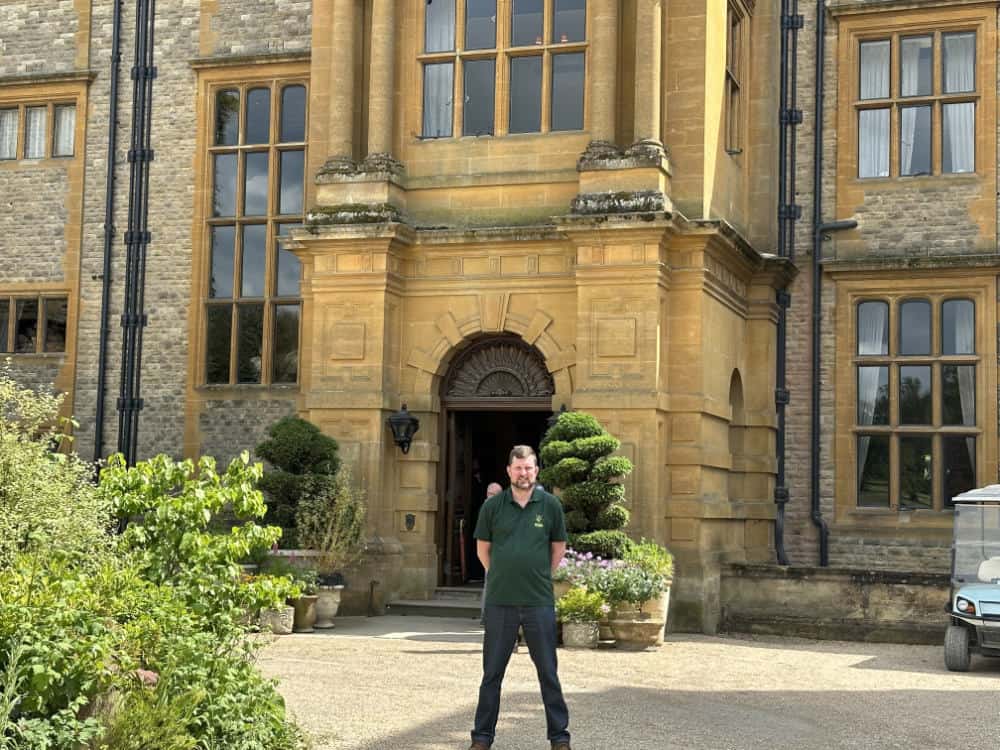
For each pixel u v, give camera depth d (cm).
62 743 658
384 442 1778
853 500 1984
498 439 2131
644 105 1711
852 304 2012
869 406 2003
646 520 1641
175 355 2230
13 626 676
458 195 1822
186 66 2264
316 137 1961
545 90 1795
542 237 1747
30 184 2341
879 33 2033
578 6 1797
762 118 2017
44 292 2319
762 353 1973
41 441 975
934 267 1956
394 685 1117
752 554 1938
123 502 916
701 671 1304
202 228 2231
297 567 1584
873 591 1700
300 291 2169
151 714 689
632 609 1481
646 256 1662
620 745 886
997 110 1966
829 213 2033
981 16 1975
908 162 2022
